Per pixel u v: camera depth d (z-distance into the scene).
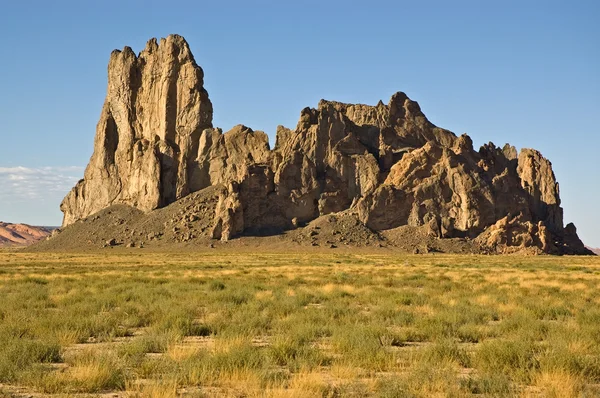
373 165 179.50
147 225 178.12
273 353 16.61
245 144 192.75
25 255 138.12
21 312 25.44
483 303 30.84
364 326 21.38
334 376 14.84
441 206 173.62
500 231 165.62
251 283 43.53
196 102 195.00
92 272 61.69
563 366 14.73
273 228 171.88
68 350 18.44
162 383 13.40
